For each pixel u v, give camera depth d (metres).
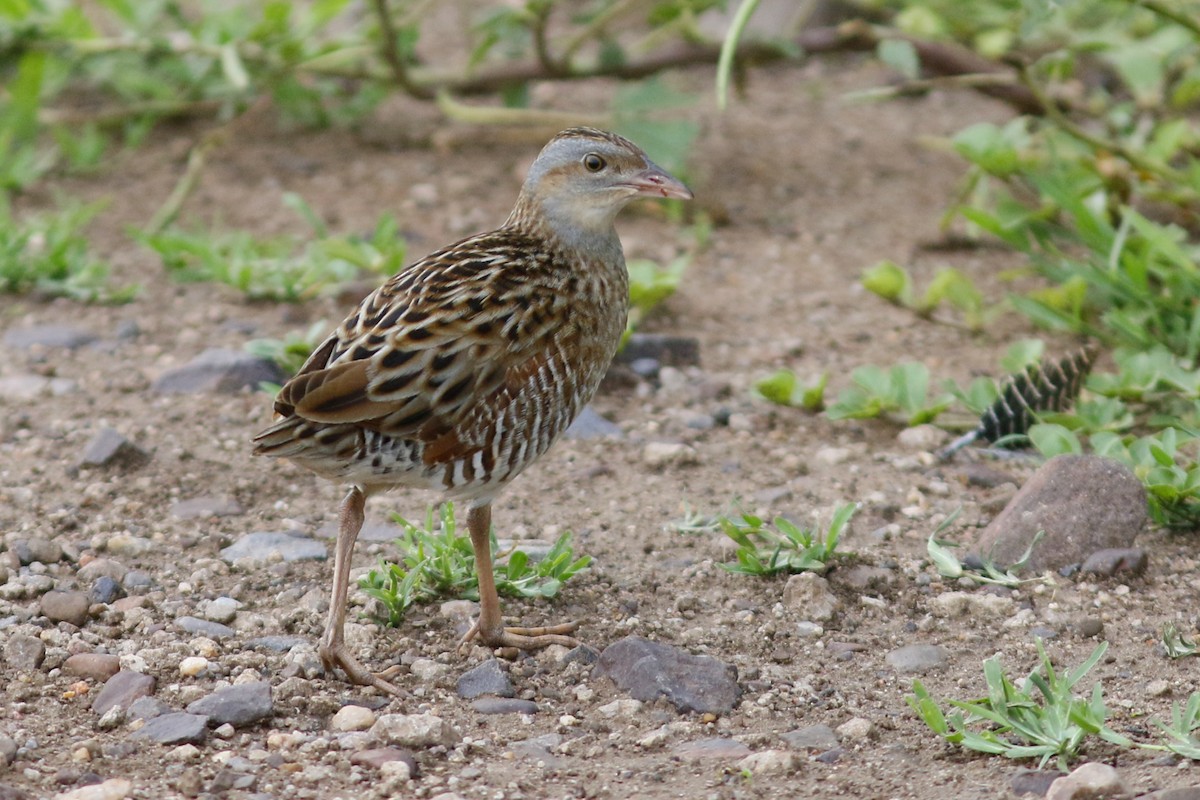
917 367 11.87
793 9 18.89
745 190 16.69
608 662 8.46
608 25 20.53
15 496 10.52
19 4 16.09
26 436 11.50
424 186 16.53
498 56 19.08
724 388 12.45
